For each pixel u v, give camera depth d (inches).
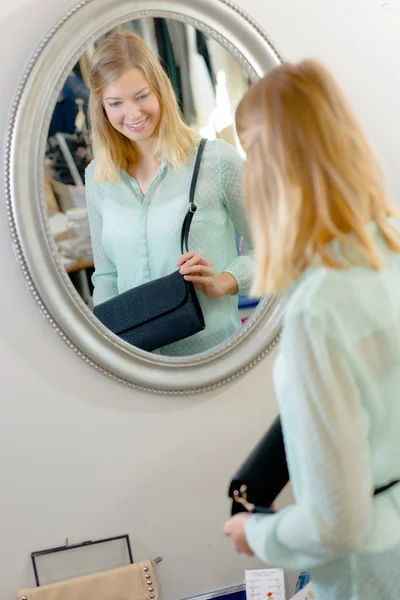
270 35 72.1
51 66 62.6
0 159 64.1
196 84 67.4
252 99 40.3
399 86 77.8
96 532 72.0
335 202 37.9
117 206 66.1
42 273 64.3
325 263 37.7
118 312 67.2
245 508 48.4
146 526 73.7
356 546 36.0
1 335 65.9
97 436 70.5
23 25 63.4
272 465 48.7
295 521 37.7
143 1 64.6
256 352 72.8
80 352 66.8
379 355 37.8
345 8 74.5
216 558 76.9
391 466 39.8
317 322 36.3
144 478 72.9
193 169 67.9
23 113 62.2
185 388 70.7
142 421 71.9
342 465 35.4
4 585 69.7
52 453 69.3
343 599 40.7
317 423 35.8
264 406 76.6
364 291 37.7
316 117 38.2
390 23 76.4
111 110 64.8
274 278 38.5
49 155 63.4
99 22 63.5
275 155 38.4
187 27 66.6
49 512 70.1
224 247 69.7
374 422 38.3
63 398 68.8
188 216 68.0
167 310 67.8
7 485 68.4
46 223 63.8
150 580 70.9
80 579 69.2
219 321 70.9
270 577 73.0
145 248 67.2
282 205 37.9
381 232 39.8
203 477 75.0
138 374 68.7
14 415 67.5
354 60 75.7
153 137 66.4
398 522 39.6
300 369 36.4
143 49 65.1
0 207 64.3
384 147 78.1
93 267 65.9
